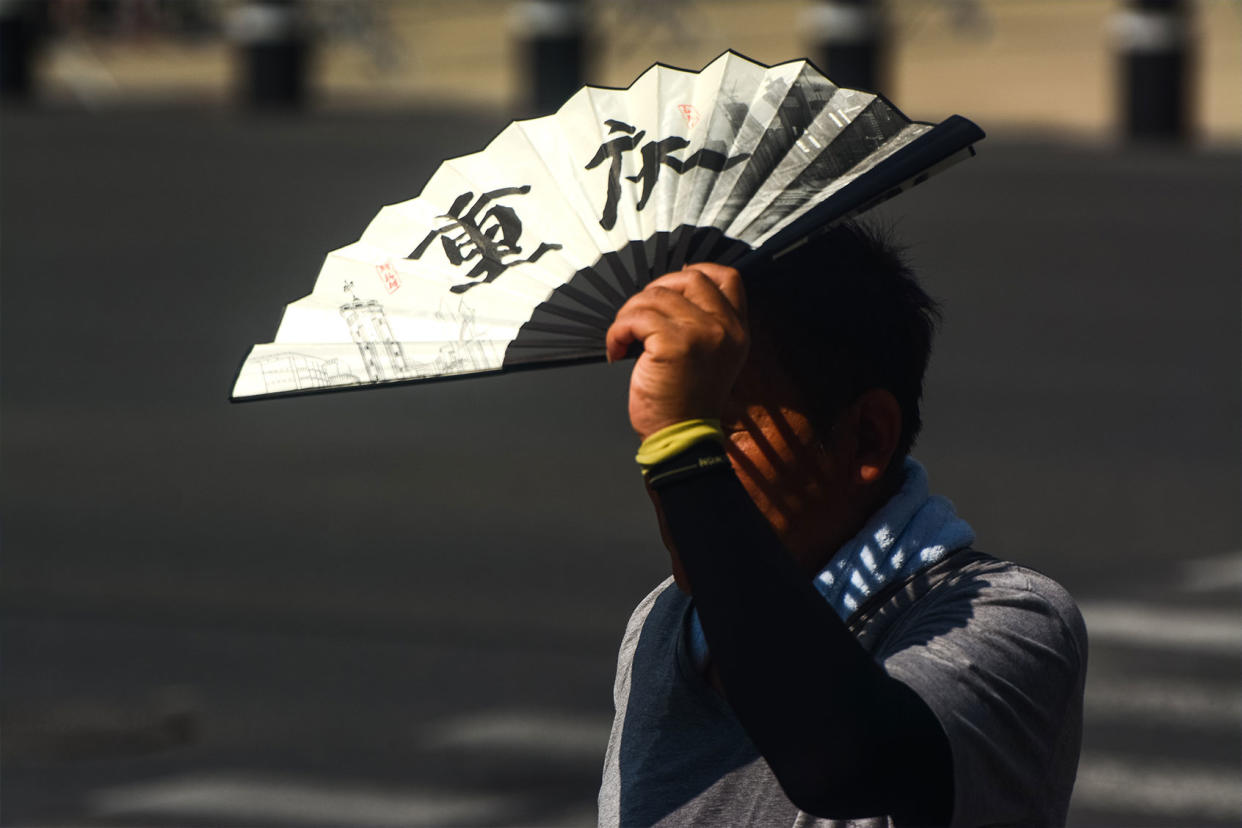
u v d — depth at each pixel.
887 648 6.46
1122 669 21.41
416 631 23.58
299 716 20.55
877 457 6.66
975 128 6.18
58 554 27.28
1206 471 31.14
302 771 18.86
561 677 21.83
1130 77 73.50
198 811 17.72
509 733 19.89
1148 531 27.66
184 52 104.69
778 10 104.75
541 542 27.73
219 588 25.55
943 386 37.44
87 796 18.12
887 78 79.62
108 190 63.47
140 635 23.55
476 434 34.84
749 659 5.54
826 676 5.53
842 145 6.59
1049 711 6.22
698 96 6.82
